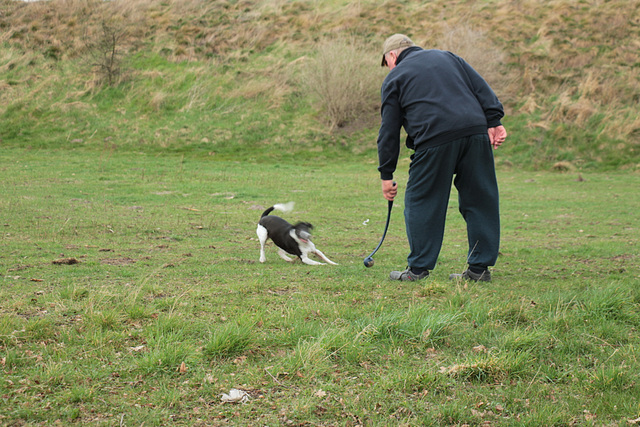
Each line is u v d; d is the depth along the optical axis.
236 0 33.41
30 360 2.77
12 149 21.91
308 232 6.19
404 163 21.48
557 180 17.84
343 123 24.86
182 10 32.19
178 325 3.30
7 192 12.22
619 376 2.69
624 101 23.02
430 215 4.81
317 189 14.79
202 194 13.34
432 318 3.32
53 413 2.28
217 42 29.56
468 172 4.77
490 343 3.17
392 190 5.04
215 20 31.39
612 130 21.59
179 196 12.94
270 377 2.68
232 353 2.94
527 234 9.16
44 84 26.44
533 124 22.58
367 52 26.75
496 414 2.41
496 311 3.62
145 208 11.04
